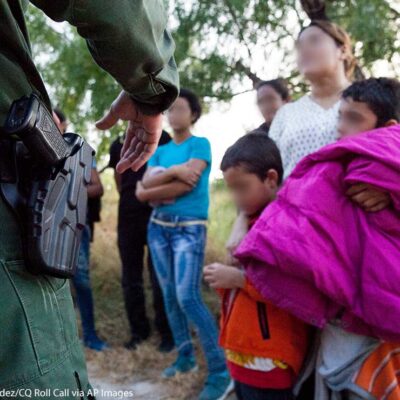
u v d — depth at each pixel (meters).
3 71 0.88
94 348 3.11
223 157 1.69
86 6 0.83
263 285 1.37
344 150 1.36
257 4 3.41
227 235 4.03
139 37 0.88
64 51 3.85
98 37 0.87
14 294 0.82
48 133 0.87
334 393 1.39
